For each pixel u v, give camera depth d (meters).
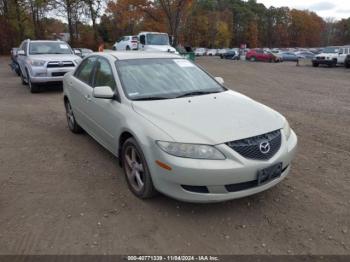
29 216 3.58
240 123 3.55
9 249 3.06
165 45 22.66
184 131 3.38
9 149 5.62
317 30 123.88
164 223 3.44
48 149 5.59
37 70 10.77
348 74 20.22
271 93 11.88
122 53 5.04
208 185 3.24
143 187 3.75
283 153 3.55
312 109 8.82
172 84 4.50
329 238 3.19
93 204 3.80
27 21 47.53
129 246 3.10
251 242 3.14
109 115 4.34
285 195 3.96
